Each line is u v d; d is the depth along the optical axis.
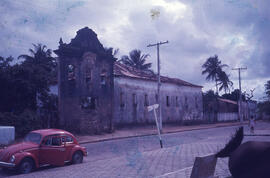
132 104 32.31
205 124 46.84
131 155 11.79
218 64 55.62
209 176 4.58
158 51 29.25
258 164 1.75
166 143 18.44
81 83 25.00
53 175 7.94
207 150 12.55
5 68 23.31
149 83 35.50
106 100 27.27
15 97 23.50
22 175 8.42
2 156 9.23
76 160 11.03
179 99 41.75
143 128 33.53
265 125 37.81
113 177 7.31
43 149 9.80
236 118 59.66
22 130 20.58
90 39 26.23
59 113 23.38
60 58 23.70
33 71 24.61
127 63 50.94
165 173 7.71
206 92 52.44
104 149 15.88
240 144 2.04
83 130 24.67
